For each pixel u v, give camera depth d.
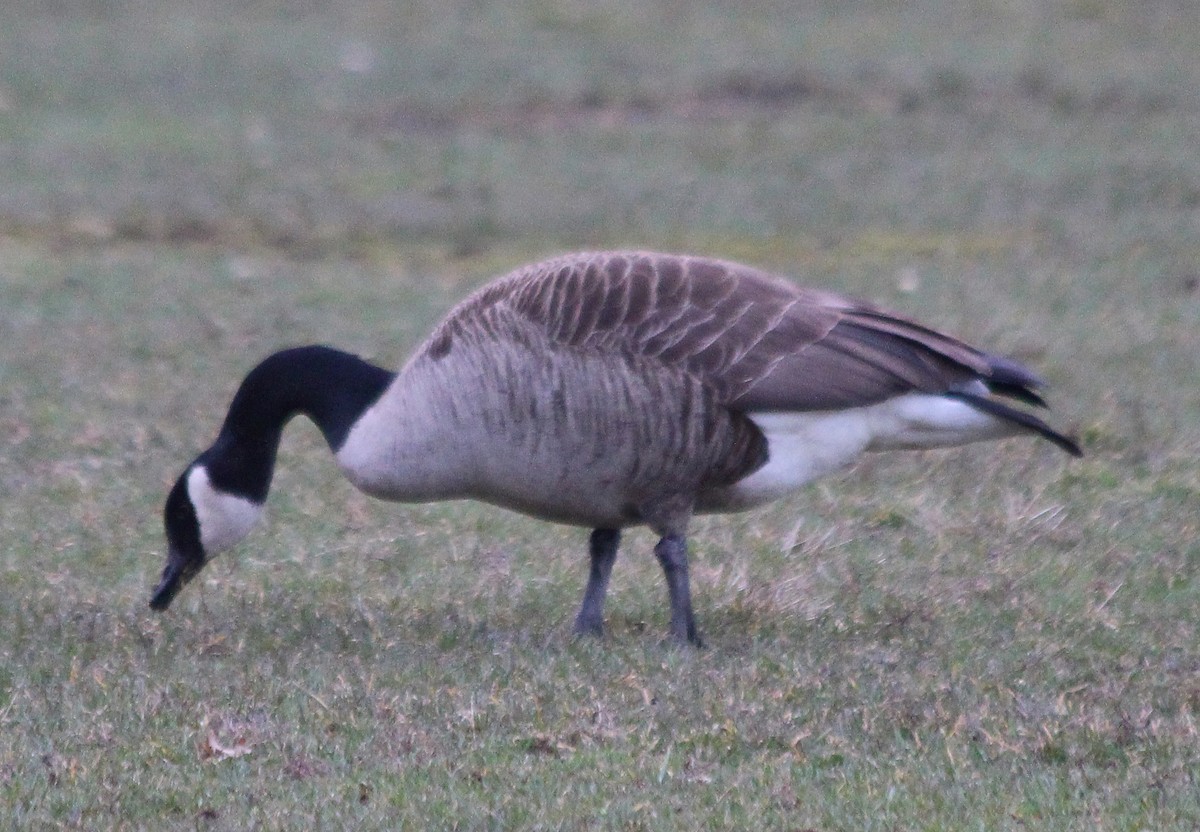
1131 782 8.28
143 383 16.25
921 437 10.14
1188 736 8.80
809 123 28.67
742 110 29.80
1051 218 22.88
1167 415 14.95
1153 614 11.02
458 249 22.48
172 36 34.88
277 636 10.54
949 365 10.02
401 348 17.33
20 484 13.59
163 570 11.52
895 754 8.66
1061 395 15.45
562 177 25.56
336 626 10.69
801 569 11.90
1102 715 9.07
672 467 9.88
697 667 9.80
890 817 7.92
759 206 23.80
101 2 38.03
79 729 8.90
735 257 21.62
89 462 14.09
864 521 12.86
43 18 36.50
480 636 10.52
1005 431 10.07
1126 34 34.72
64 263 21.03
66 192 24.42
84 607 11.05
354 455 10.25
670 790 8.21
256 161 26.42
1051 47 33.53
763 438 9.91
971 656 10.17
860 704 9.27
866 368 9.84
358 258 22.00
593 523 10.40
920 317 17.88
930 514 12.84
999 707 9.25
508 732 8.93
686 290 9.88
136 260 21.36
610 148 27.31
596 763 8.53
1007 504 13.04
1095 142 26.98
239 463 10.75
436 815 7.92
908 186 24.67
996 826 7.81
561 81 31.42
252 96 30.61
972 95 30.28
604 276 9.87
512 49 33.91
